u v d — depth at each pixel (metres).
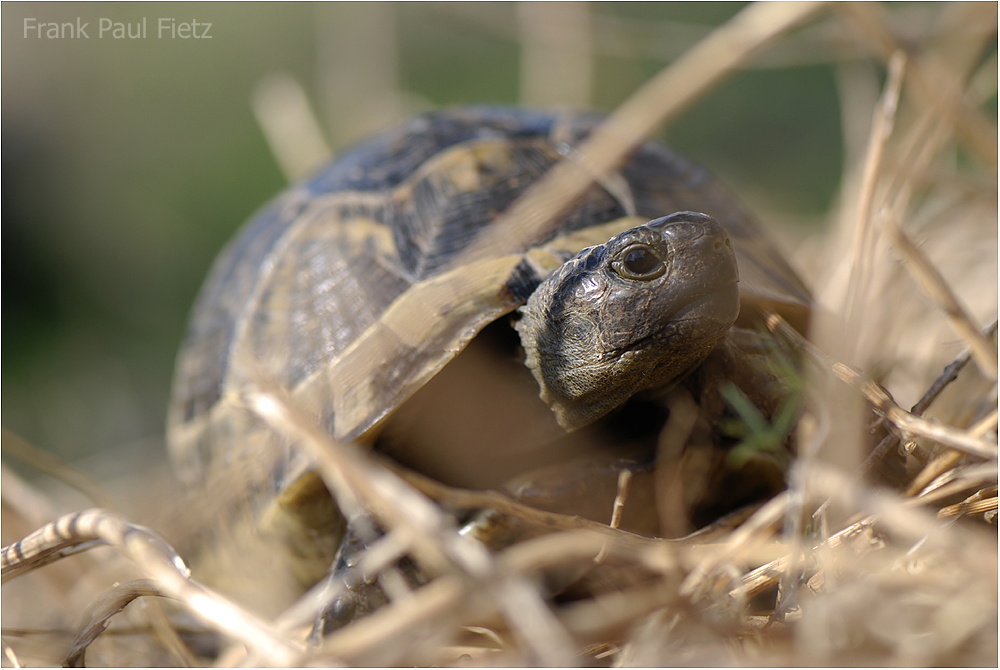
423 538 0.78
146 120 2.27
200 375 0.87
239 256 0.88
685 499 0.82
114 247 2.06
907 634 0.79
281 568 0.84
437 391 0.83
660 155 0.86
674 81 0.82
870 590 0.79
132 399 1.52
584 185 0.83
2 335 1.86
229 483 0.84
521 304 0.82
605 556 0.80
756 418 0.81
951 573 0.79
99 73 2.25
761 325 0.83
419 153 0.85
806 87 2.06
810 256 1.02
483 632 0.81
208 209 2.10
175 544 0.86
